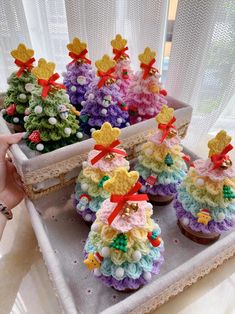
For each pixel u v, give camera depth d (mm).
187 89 782
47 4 848
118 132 538
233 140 916
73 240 619
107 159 546
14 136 632
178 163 644
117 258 444
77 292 521
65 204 698
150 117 748
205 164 536
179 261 579
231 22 644
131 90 751
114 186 409
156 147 627
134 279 475
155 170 626
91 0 763
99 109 688
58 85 613
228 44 667
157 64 841
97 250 464
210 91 757
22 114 729
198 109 806
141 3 754
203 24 667
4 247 644
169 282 463
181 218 597
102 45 860
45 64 592
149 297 446
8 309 540
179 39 718
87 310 494
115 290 519
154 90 721
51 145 634
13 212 724
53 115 606
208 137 940
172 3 759
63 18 880
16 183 689
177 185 648
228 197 524
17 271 599
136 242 450
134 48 858
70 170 637
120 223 421
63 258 582
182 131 774
